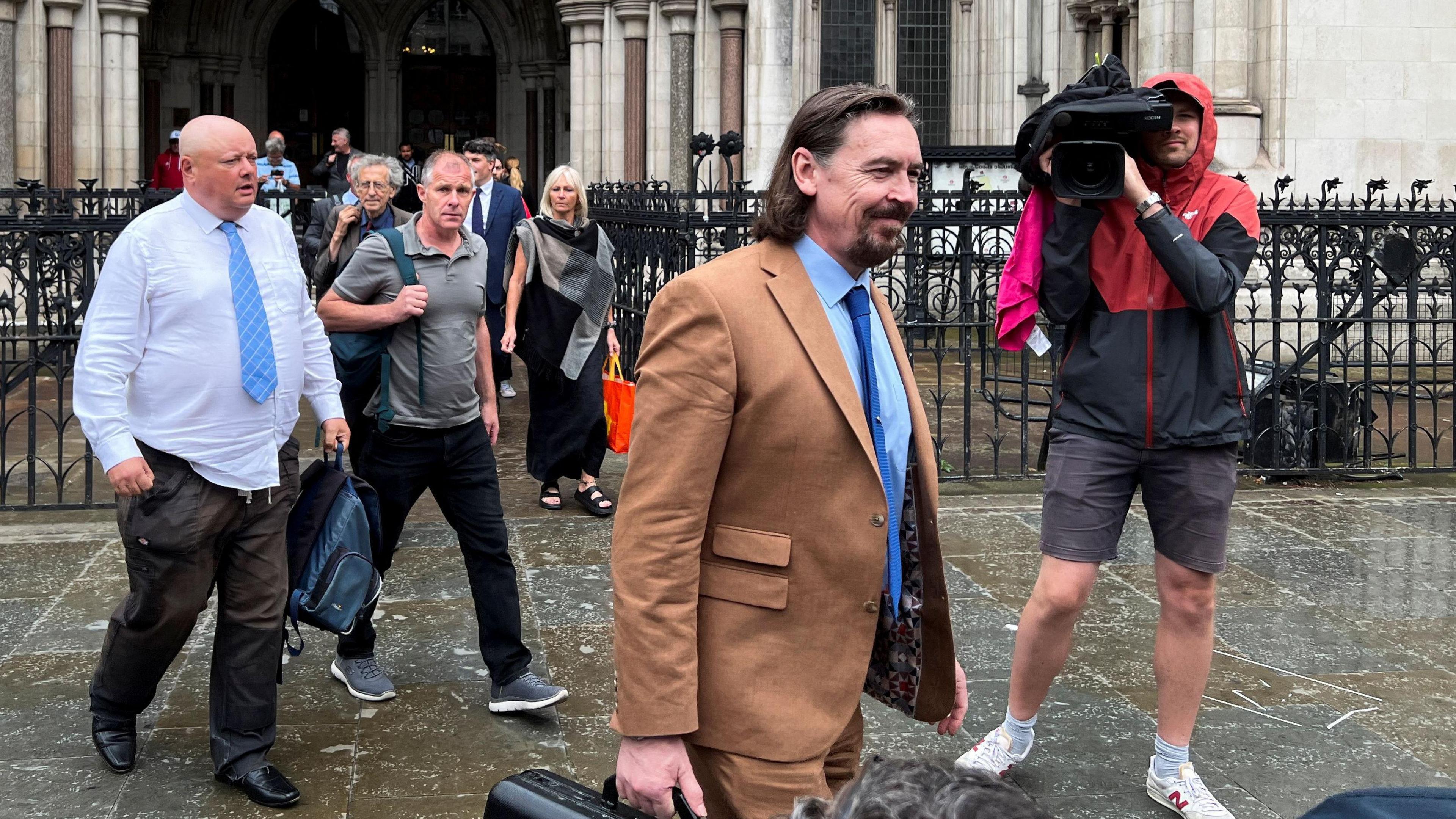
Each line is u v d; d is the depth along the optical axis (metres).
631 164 21.55
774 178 2.47
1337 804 1.22
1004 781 1.12
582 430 7.02
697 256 8.94
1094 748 4.20
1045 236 3.65
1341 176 13.18
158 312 3.64
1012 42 18.27
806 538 2.40
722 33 19.34
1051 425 3.79
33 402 7.12
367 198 7.21
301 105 31.34
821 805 1.20
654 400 2.37
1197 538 3.63
